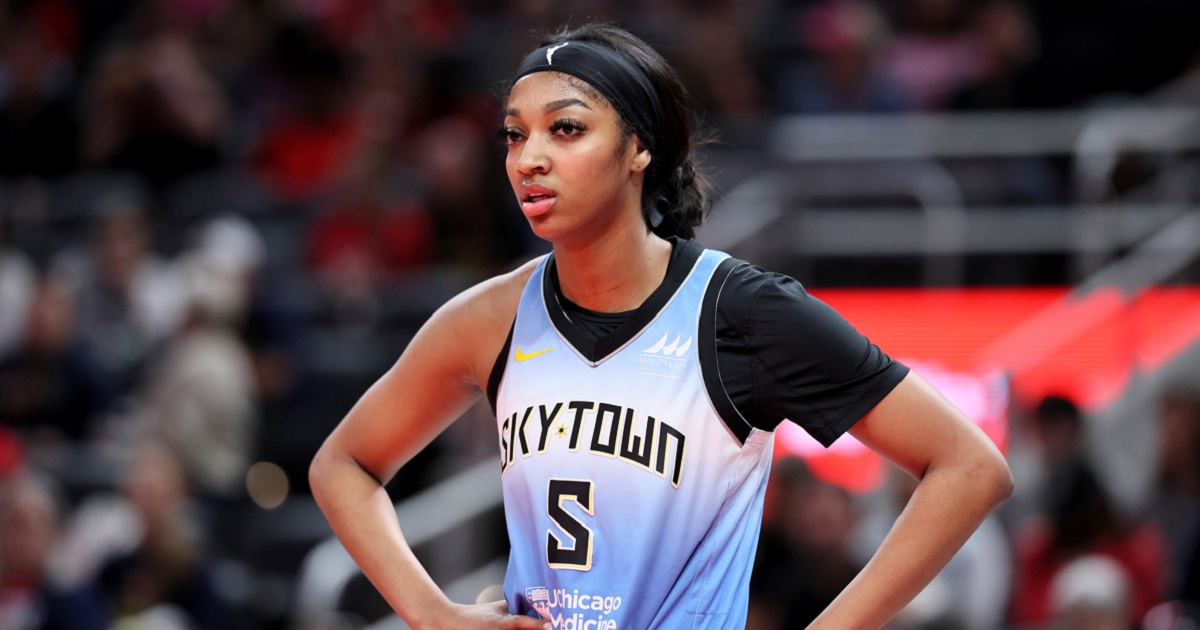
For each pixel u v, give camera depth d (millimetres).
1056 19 27297
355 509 7332
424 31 28469
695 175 7266
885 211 22484
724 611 6727
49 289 22078
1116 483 19250
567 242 6727
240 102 28016
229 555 20438
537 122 6633
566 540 6664
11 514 17922
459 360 7234
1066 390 19969
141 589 18016
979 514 6547
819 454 18453
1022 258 22516
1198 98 23875
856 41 23969
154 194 25938
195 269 21234
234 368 21016
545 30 7617
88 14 31766
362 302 23062
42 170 26812
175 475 18391
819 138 23203
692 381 6688
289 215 25594
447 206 23797
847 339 6699
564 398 6766
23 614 17859
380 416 7387
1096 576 14711
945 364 20344
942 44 26344
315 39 27656
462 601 16844
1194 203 22891
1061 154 23953
